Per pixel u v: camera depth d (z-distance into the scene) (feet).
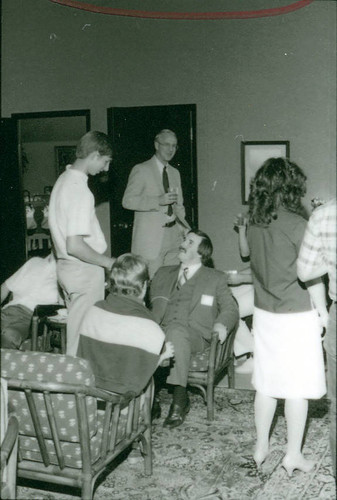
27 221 21.98
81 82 19.97
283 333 9.87
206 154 18.95
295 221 9.56
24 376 8.29
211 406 13.03
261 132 18.48
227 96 18.66
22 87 20.53
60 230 12.39
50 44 20.11
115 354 9.60
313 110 18.01
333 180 17.98
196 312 13.52
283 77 18.17
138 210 17.97
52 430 8.41
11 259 21.34
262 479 10.45
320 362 10.05
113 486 10.28
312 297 9.71
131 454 11.05
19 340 13.67
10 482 7.93
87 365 8.25
